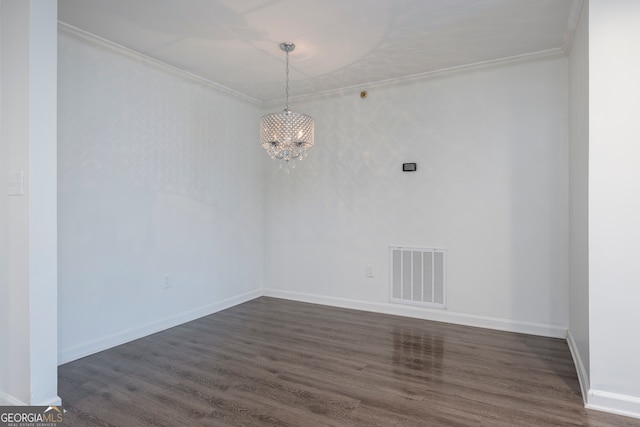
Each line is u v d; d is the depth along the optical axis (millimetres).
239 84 3926
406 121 3775
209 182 3883
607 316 2012
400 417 1963
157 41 2912
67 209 2697
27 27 1922
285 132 2766
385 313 3904
